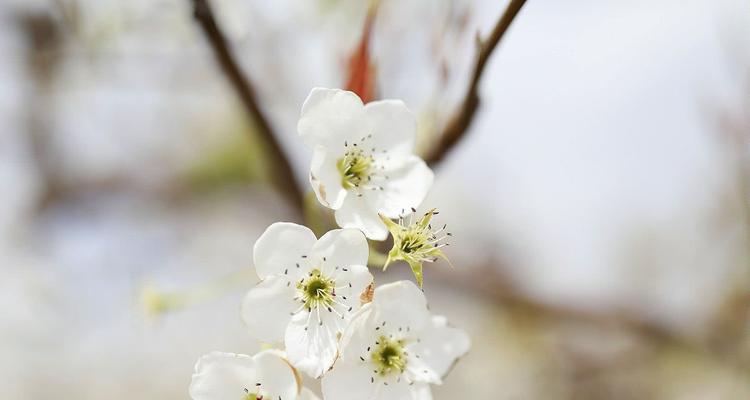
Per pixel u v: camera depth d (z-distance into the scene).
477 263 0.67
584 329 0.70
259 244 0.44
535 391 0.74
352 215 0.45
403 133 0.46
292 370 0.44
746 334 0.61
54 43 0.61
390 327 0.45
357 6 0.54
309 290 0.44
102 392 0.84
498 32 0.45
